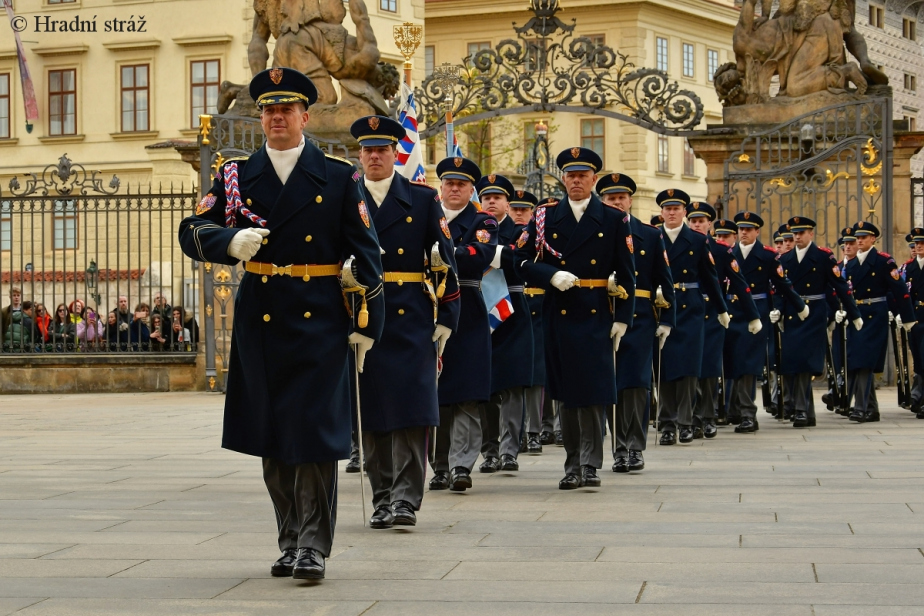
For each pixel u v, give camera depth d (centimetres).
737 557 920
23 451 1705
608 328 1297
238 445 870
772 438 1839
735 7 7144
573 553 945
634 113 2748
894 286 2117
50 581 867
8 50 5853
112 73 5750
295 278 859
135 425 2086
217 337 2742
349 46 2666
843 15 2742
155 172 5638
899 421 2123
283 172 868
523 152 6650
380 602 797
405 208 1137
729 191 2669
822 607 765
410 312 1121
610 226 1298
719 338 1853
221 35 5597
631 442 1442
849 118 2691
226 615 768
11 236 2877
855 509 1137
